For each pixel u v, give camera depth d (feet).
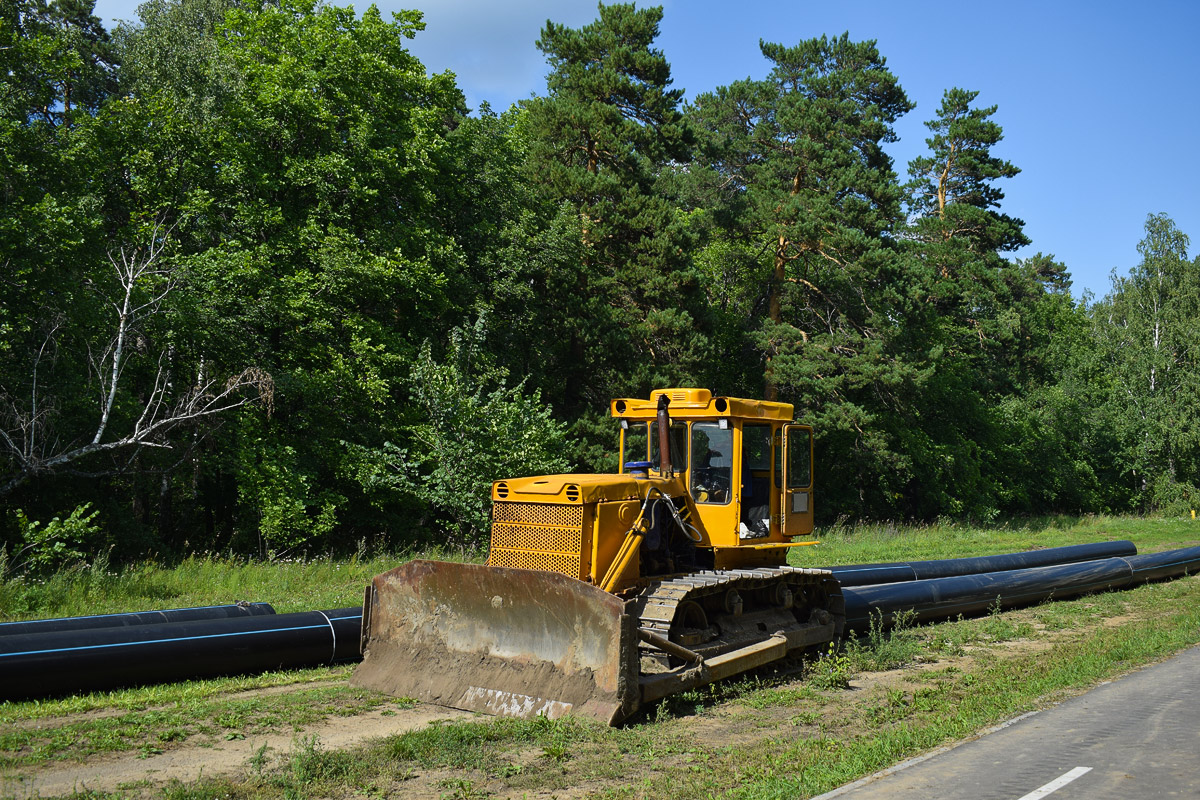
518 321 82.33
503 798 18.79
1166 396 149.69
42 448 50.14
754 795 18.49
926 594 43.45
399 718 24.43
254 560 56.80
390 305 73.15
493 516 28.76
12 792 18.21
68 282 55.06
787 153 109.91
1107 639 36.70
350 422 68.80
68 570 44.11
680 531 31.32
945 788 18.99
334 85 71.26
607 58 92.89
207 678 29.09
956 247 124.06
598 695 24.09
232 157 66.33
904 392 104.32
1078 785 19.17
